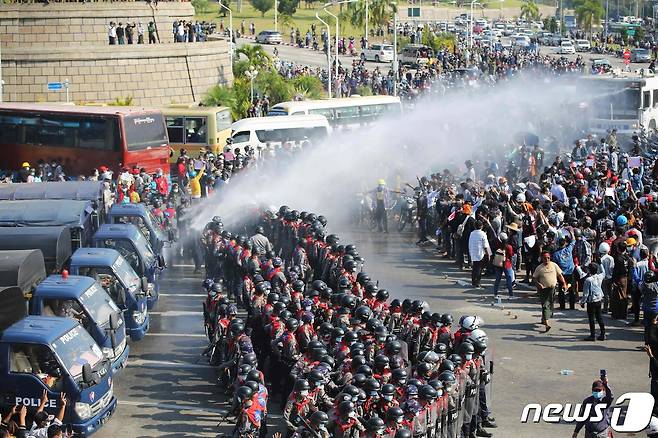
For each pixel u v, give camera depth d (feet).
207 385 105.70
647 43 549.13
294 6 608.19
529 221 145.59
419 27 568.82
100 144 209.67
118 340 102.99
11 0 274.16
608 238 130.41
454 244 156.87
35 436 82.74
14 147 216.33
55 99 275.39
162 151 215.51
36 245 115.03
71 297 99.71
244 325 101.71
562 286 124.47
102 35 284.61
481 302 135.03
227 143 229.25
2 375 87.81
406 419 79.77
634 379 106.93
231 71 321.32
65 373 87.45
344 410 78.28
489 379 94.53
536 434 93.76
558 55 521.65
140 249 126.93
